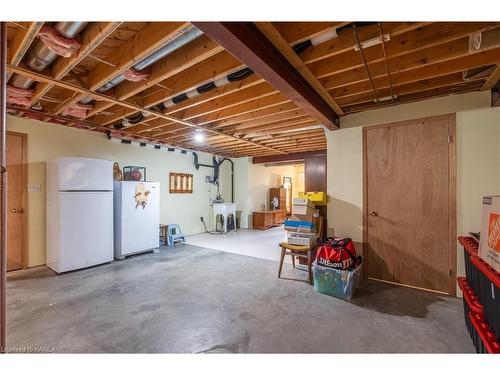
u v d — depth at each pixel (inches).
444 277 115.2
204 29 60.7
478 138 108.5
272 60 77.8
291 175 427.8
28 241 155.7
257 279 136.8
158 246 199.8
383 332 84.7
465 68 91.3
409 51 81.7
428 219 118.9
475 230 108.5
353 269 114.7
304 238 136.1
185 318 94.3
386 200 129.3
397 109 126.4
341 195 142.6
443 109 115.2
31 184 157.6
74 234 148.9
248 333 84.4
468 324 82.6
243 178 325.1
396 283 126.5
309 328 87.4
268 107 146.2
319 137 211.2
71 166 148.3
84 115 151.1
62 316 95.5
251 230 311.7
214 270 152.6
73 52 83.7
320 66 96.7
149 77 103.2
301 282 132.2
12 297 112.5
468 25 72.8
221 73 98.3
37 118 157.0
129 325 89.2
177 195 263.0
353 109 135.3
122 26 80.9
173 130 185.0
